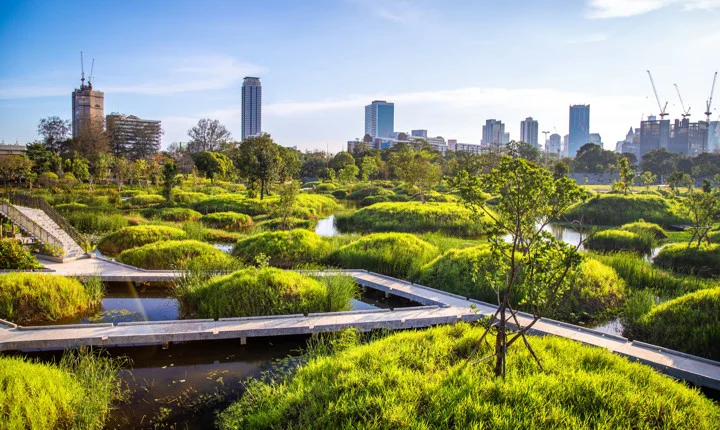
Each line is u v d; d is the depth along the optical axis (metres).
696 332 11.58
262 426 7.65
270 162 47.31
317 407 7.74
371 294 16.73
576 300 14.62
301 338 12.32
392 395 7.81
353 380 8.41
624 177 50.00
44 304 13.37
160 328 11.72
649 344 11.16
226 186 68.12
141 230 24.52
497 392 7.82
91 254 20.44
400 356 9.64
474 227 32.78
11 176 52.44
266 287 13.80
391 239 21.03
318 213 43.84
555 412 7.20
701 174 96.00
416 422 6.99
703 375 9.52
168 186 43.34
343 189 68.06
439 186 73.25
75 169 60.72
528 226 8.37
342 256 20.34
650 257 24.70
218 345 11.73
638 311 13.97
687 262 21.69
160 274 17.00
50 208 24.80
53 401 8.09
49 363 9.92
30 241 20.52
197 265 17.81
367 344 10.66
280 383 9.75
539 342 10.49
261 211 40.41
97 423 8.14
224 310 13.14
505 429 6.83
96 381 9.22
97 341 11.03
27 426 7.49
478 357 9.55
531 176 8.04
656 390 8.19
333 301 13.95
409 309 13.76
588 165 113.75
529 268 8.30
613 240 27.48
